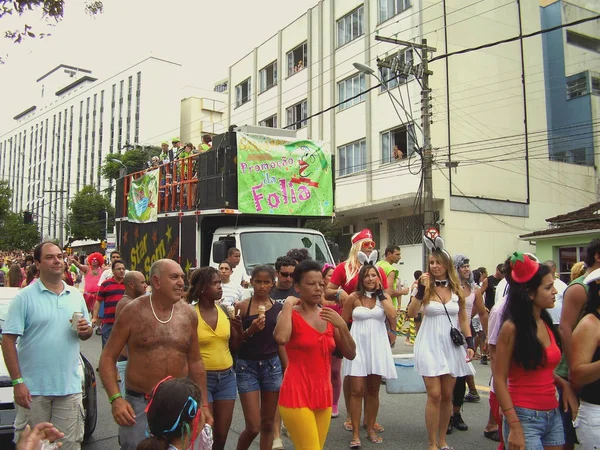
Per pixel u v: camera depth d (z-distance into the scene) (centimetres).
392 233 2356
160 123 7119
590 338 373
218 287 466
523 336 366
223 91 6269
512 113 2269
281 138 1023
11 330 423
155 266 390
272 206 988
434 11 2138
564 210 2375
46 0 760
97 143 7956
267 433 496
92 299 1275
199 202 1027
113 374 376
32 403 427
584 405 378
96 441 617
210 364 460
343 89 2611
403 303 2219
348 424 643
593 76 2570
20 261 2295
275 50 3130
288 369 408
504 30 2283
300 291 413
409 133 1955
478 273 1219
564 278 1880
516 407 373
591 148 2528
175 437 260
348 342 413
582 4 2736
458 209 2088
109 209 5022
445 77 2120
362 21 2492
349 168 2553
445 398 564
